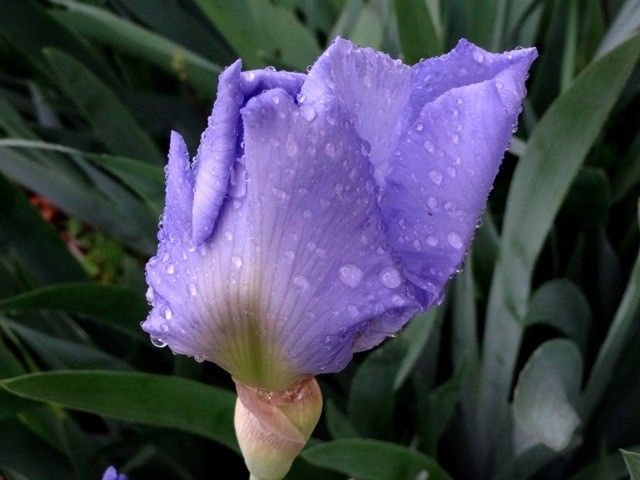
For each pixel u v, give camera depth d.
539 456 0.28
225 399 0.25
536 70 0.43
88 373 0.24
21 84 0.49
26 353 0.32
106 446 0.30
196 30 0.43
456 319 0.32
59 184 0.39
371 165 0.14
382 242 0.14
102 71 0.41
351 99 0.14
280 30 0.37
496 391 0.30
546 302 0.31
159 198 0.30
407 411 0.34
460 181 0.15
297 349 0.15
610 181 0.38
